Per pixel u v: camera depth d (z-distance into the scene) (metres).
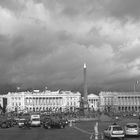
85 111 185.00
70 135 56.03
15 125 102.75
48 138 50.12
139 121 113.56
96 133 48.00
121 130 47.25
